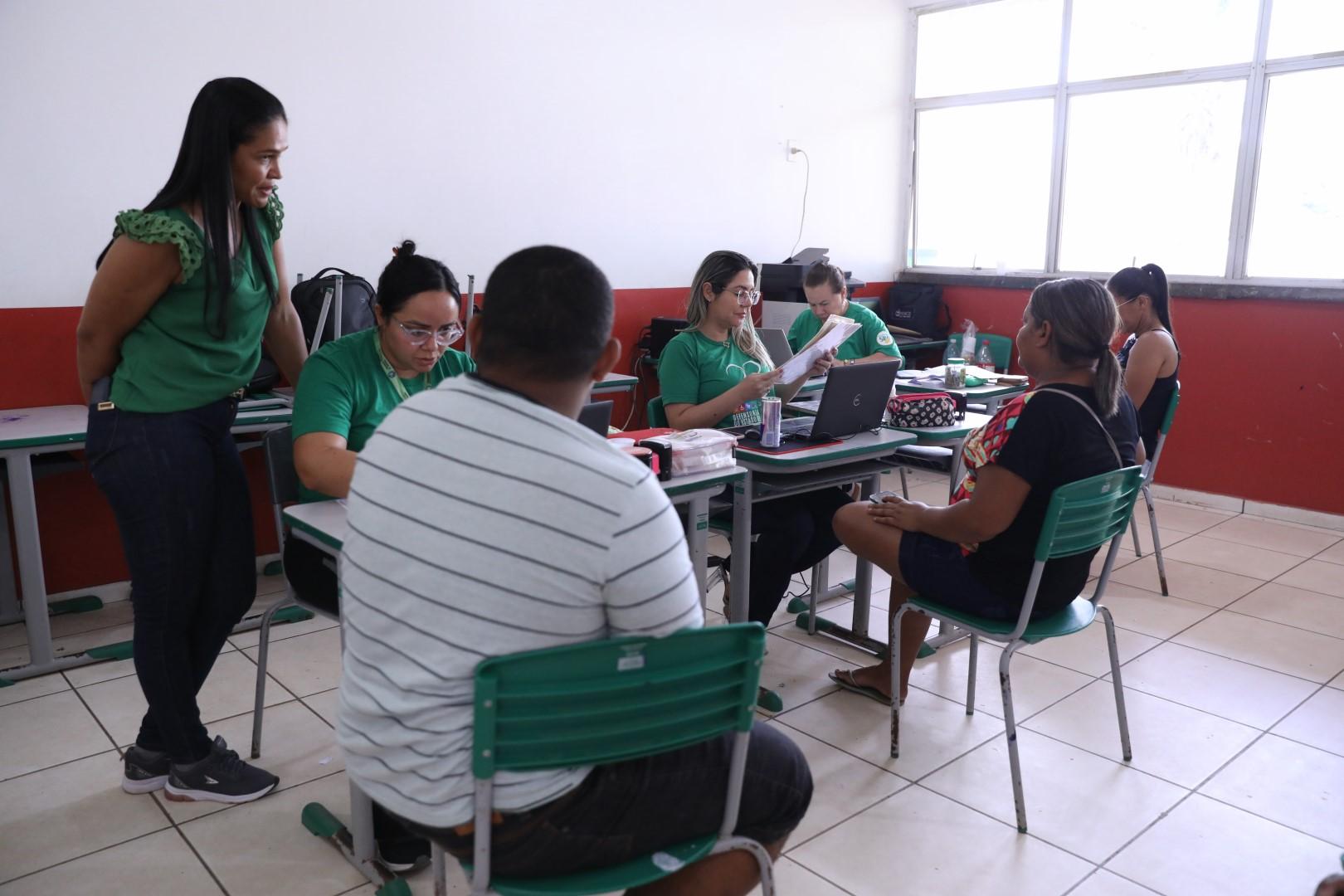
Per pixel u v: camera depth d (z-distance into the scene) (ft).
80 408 10.75
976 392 12.67
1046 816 7.25
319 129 12.28
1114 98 17.07
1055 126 17.75
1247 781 7.76
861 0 18.42
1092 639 10.68
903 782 7.73
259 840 6.91
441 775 3.61
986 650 10.41
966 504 7.22
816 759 8.07
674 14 15.60
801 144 17.85
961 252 19.69
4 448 9.03
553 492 3.42
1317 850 6.84
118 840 6.89
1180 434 16.34
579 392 3.80
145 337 6.44
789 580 9.64
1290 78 15.08
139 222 6.10
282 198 12.10
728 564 10.11
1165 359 11.63
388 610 3.57
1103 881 6.50
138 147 11.09
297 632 10.68
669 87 15.74
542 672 3.55
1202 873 6.59
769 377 9.14
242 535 7.20
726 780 4.12
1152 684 9.52
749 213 17.25
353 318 11.28
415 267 6.81
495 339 3.64
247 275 6.66
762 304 16.62
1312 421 14.89
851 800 7.45
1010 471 6.89
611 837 3.92
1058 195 17.94
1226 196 16.01
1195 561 13.35
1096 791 7.61
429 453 3.54
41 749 8.16
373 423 7.16
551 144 14.48
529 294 3.59
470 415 3.55
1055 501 6.67
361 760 3.77
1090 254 17.84
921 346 18.31
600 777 3.86
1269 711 8.97
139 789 7.46
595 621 3.62
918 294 19.08
